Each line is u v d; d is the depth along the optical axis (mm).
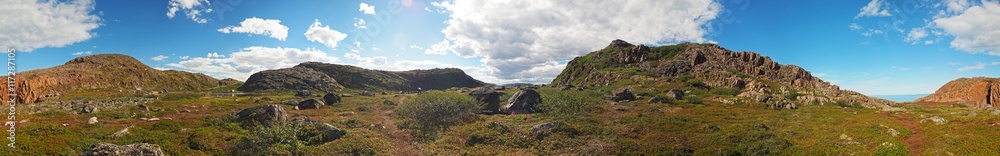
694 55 130250
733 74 103188
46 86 93875
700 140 40406
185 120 44656
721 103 73500
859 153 32969
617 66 150250
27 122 39000
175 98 91938
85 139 33406
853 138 37031
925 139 33719
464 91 133500
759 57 119188
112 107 57594
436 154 38875
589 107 60688
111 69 139125
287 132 39531
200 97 100062
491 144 41625
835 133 39406
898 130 37844
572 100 59625
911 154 31109
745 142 38938
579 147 39625
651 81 113438
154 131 38594
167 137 36688
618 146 39250
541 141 42031
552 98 61594
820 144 36375
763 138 39875
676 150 37438
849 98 71750
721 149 37031
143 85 143750
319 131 42219
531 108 63375
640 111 61156
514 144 41375
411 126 50781
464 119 55188
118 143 33750
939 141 32375
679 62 130375
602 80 135375
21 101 74250
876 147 33594
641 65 145375
